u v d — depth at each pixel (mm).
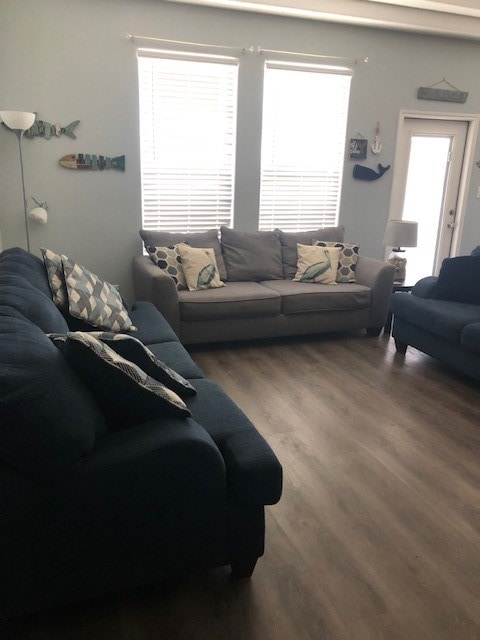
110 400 1492
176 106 4164
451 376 3363
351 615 1487
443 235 5426
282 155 4574
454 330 3154
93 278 2779
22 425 1198
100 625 1441
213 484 1451
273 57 4273
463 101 4980
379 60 4594
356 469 2238
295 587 1585
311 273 4172
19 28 3619
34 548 1314
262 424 2629
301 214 4785
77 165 3971
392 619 1478
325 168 4734
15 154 3814
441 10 4363
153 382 1551
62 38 3723
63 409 1276
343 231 4570
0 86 3676
